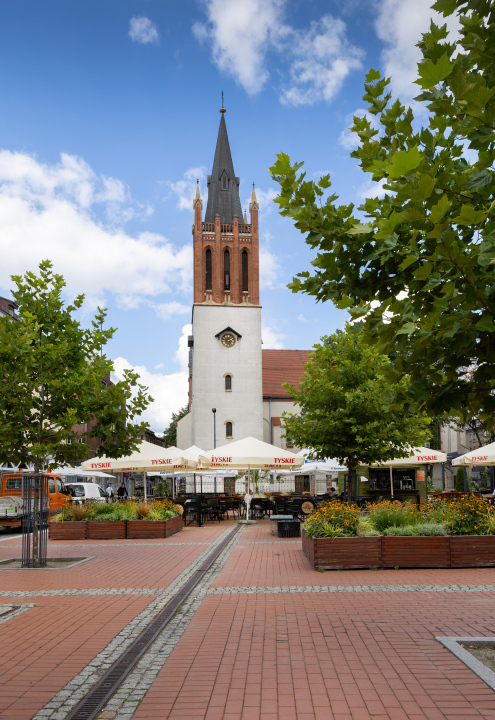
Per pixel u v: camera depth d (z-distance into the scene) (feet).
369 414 67.46
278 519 58.59
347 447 69.41
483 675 17.25
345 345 71.26
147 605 28.04
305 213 13.96
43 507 42.09
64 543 55.62
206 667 18.92
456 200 12.53
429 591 30.17
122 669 18.80
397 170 9.86
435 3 10.14
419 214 10.82
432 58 11.61
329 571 36.88
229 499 87.15
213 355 186.60
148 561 42.55
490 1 9.86
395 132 14.82
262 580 34.12
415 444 70.59
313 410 70.74
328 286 14.98
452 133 13.42
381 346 14.02
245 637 22.21
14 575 37.60
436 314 11.08
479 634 21.76
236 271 191.52
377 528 41.19
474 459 64.03
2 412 42.98
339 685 17.08
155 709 15.67
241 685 17.28
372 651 20.15
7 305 150.20
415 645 20.70
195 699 16.30
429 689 16.60
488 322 11.14
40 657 20.26
